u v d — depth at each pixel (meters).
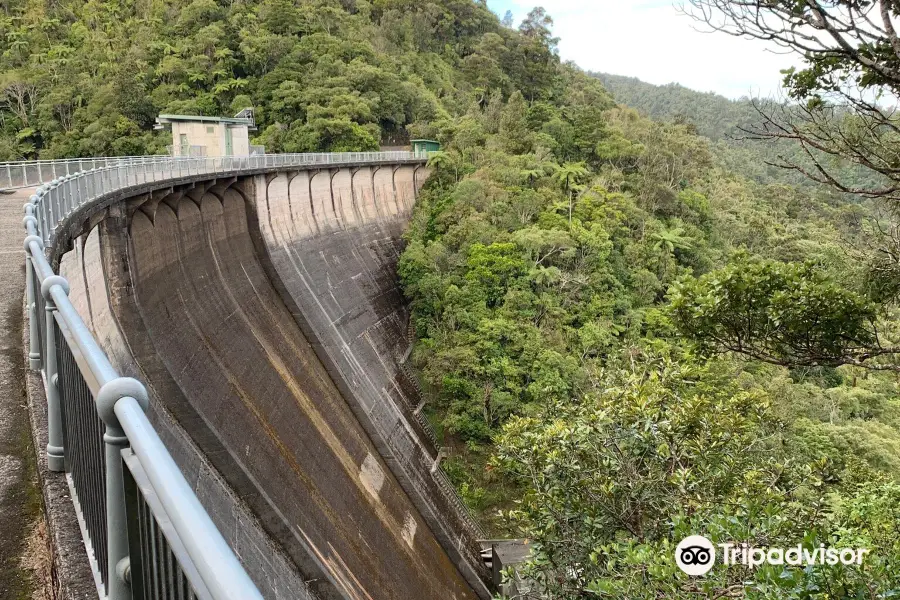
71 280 19.67
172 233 30.12
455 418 44.84
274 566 20.11
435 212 63.34
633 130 96.06
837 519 15.05
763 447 17.72
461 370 46.44
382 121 89.81
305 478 26.58
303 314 38.69
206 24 92.56
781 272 13.45
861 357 13.07
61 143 71.56
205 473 19.91
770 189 113.44
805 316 12.84
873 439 38.25
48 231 15.17
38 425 7.95
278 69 84.38
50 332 7.00
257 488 21.25
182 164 32.62
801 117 12.44
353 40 97.50
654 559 10.62
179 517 2.77
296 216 47.72
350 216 57.88
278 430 27.47
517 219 61.25
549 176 72.38
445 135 80.06
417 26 120.81
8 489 6.79
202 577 2.48
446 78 113.31
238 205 39.62
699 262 69.94
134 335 21.97
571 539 13.93
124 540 4.35
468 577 35.19
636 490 13.59
